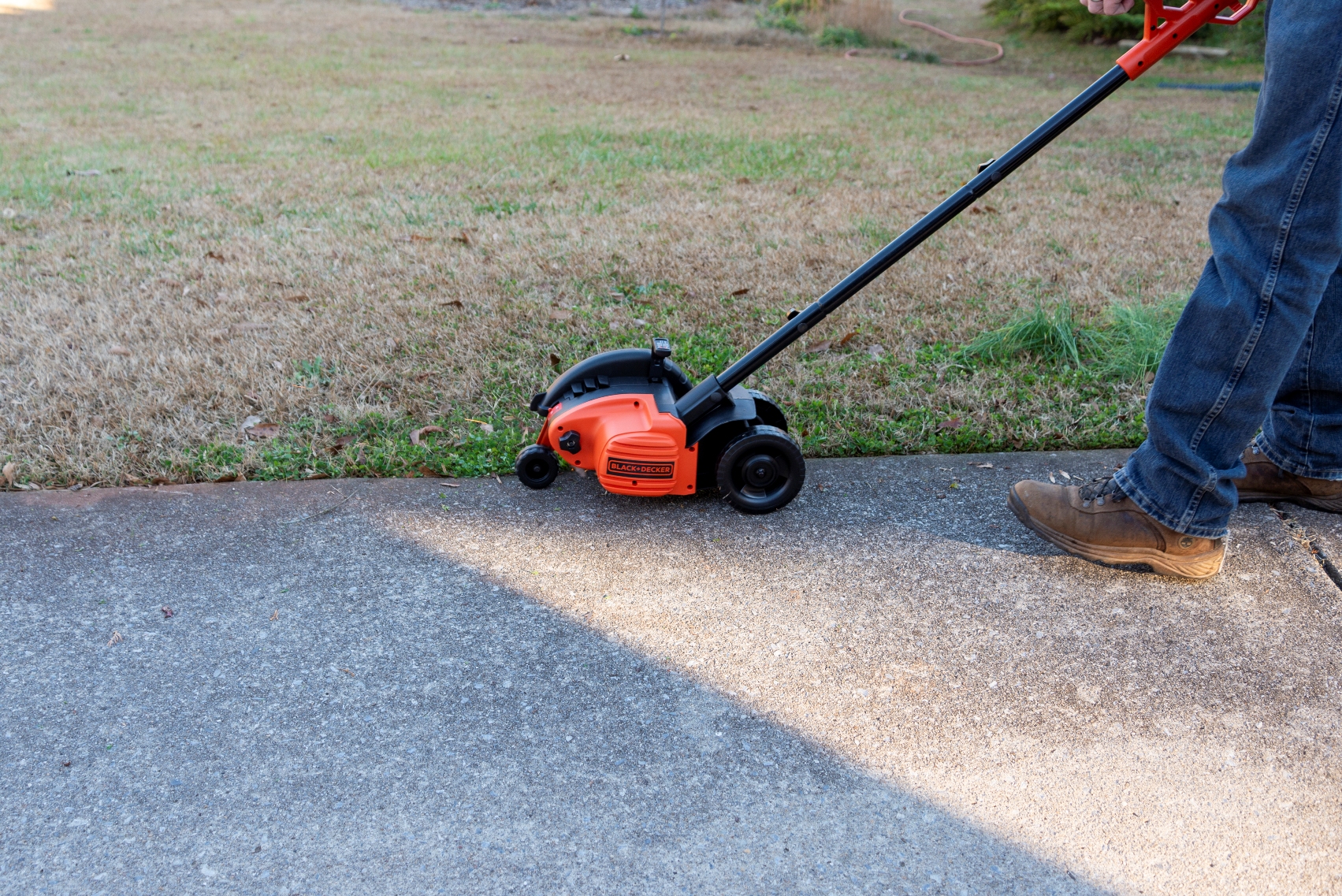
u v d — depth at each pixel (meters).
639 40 12.41
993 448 2.92
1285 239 1.85
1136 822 1.64
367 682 1.92
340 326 3.65
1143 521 2.19
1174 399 2.05
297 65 9.60
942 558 2.34
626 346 3.53
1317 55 1.71
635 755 1.76
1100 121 7.79
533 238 4.68
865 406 3.13
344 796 1.67
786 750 1.78
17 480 2.61
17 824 1.60
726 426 2.44
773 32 13.23
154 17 12.67
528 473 2.57
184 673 1.93
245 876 1.52
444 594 2.18
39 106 7.50
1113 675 1.97
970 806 1.67
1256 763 1.76
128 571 2.23
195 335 3.56
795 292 4.06
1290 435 2.42
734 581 2.24
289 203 5.20
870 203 5.32
